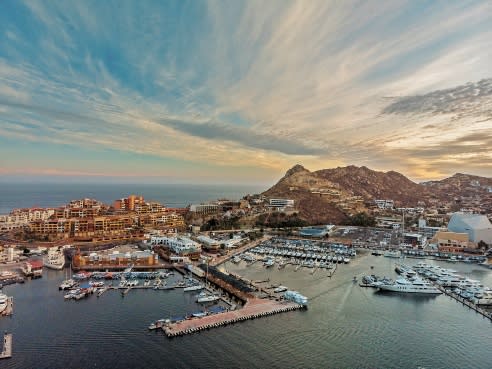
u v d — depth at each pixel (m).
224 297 133.38
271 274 171.62
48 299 130.00
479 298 134.00
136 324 108.25
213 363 86.94
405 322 113.75
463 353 94.56
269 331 105.00
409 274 170.38
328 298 135.50
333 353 92.94
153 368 84.31
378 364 88.19
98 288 142.12
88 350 92.31
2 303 120.12
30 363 85.88
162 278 161.12
